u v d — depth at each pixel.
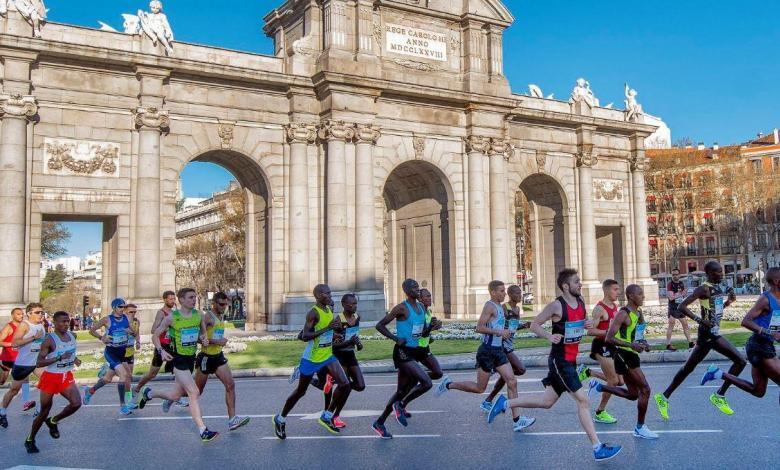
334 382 11.86
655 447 10.09
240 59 37.16
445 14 41.81
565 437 10.98
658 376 17.62
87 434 12.53
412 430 11.98
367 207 37.69
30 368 14.10
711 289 12.06
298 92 37.41
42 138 31.39
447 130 41.81
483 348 12.23
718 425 11.47
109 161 32.78
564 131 48.41
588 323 10.41
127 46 33.62
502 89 43.03
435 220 44.19
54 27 32.12
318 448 10.79
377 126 38.41
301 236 37.19
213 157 38.09
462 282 41.94
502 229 42.53
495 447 10.44
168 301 15.30
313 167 38.12
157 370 14.74
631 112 51.75
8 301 29.52
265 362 23.23
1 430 13.32
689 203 89.19
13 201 29.92
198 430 12.28
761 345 10.87
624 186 51.78
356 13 38.53
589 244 48.31
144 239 32.78
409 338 11.80
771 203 81.31
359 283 37.34
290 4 40.69
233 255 84.19
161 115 33.41
